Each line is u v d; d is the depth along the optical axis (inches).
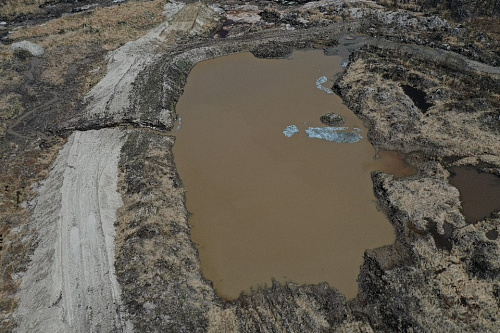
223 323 941.8
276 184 1321.4
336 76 1891.0
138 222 1146.7
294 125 1578.5
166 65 1911.9
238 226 1191.6
